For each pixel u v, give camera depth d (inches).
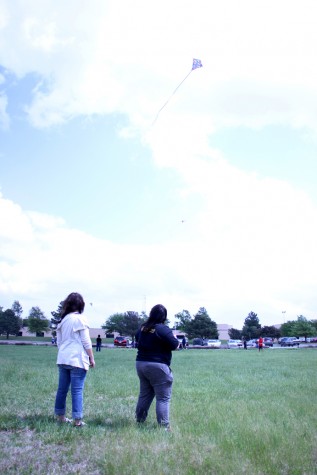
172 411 336.2
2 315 3715.6
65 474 188.9
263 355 1385.3
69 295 292.8
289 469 202.5
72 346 278.5
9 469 192.7
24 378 536.7
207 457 211.5
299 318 4052.7
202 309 3735.2
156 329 283.1
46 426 266.7
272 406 358.9
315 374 660.7
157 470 192.4
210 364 904.3
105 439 237.9
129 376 601.3
